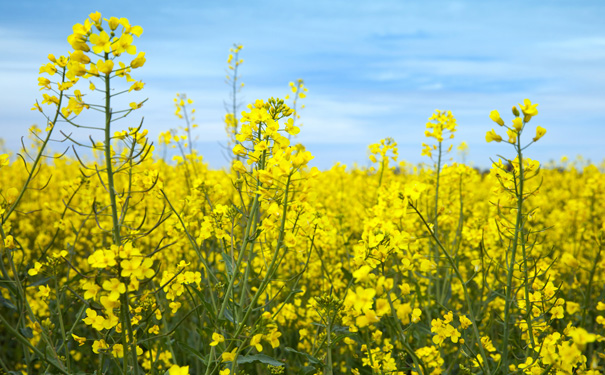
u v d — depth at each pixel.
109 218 5.79
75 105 2.02
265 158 2.84
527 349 2.76
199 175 5.93
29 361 2.84
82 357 4.19
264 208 2.85
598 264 3.42
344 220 5.98
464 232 3.93
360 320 1.73
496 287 4.02
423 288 3.90
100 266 1.90
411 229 4.03
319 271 4.48
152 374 2.62
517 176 2.47
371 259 2.45
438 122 4.45
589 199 6.12
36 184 7.73
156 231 4.97
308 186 2.43
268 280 2.47
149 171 2.94
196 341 3.74
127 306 2.05
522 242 2.54
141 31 2.05
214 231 3.05
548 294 2.67
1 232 2.62
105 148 2.05
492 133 2.33
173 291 2.70
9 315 4.61
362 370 3.09
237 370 2.78
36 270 2.61
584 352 3.59
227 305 2.87
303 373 2.71
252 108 2.99
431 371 2.74
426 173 5.41
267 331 2.49
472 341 3.18
